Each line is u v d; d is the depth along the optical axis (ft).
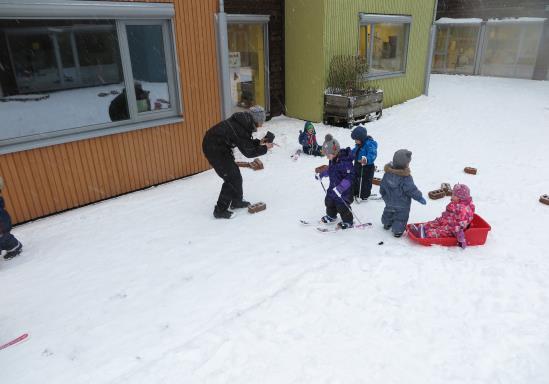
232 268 14.15
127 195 21.26
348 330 11.03
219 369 9.82
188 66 22.15
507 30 60.03
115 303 12.51
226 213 18.01
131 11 19.24
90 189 19.98
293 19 34.06
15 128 17.51
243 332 11.02
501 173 23.49
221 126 16.76
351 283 13.00
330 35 32.89
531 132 32.09
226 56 23.52
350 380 9.41
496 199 19.92
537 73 58.29
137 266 14.52
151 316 11.86
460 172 23.68
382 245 15.38
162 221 18.07
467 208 14.94
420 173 23.54
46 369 10.03
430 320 11.36
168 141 22.43
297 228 16.99
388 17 37.19
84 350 10.63
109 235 16.90
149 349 10.58
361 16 34.45
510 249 15.17
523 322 11.26
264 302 12.20
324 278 13.26
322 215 18.21
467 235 15.20
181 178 23.63
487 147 28.45
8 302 12.73
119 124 20.52
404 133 32.19
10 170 17.33
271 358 10.12
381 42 38.68
